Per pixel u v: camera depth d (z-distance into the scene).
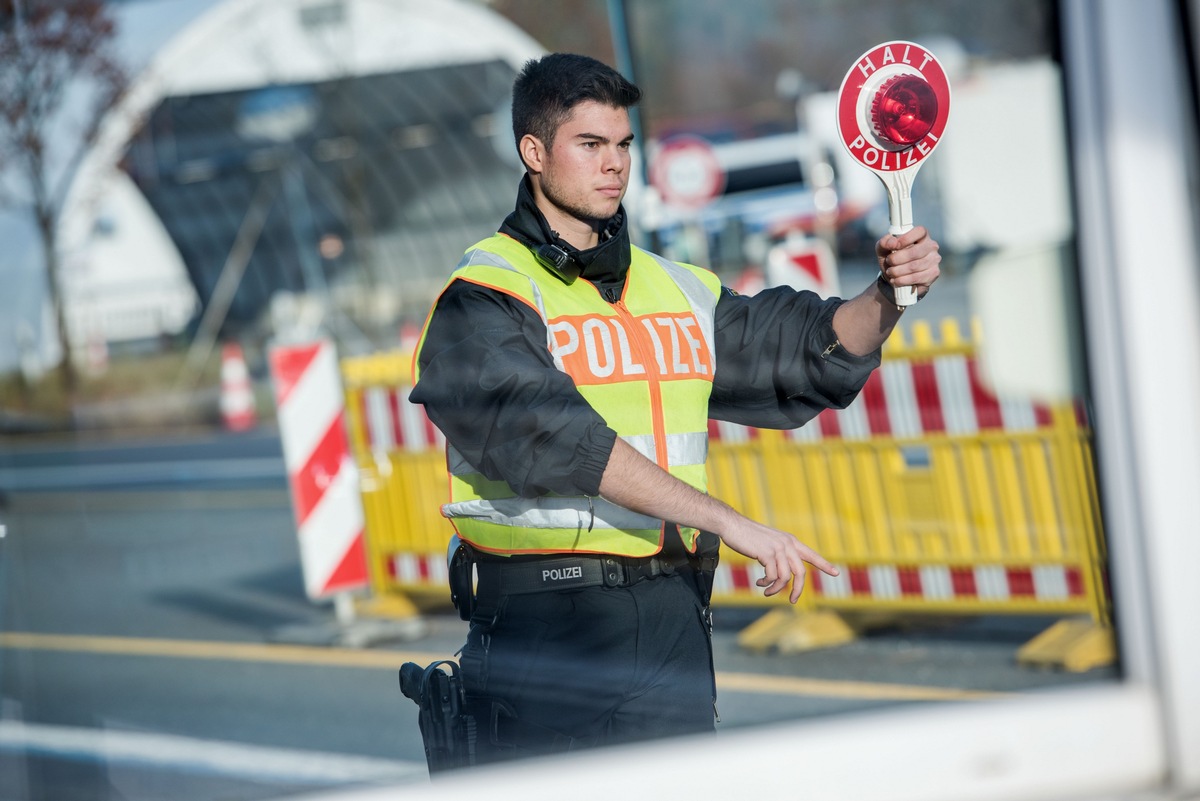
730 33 19.33
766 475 12.29
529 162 5.54
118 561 9.78
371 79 31.98
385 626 11.48
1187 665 4.35
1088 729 4.35
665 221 19.83
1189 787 4.34
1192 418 4.33
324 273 39.53
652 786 4.26
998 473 10.34
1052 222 4.50
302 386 13.56
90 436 20.09
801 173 29.20
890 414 11.31
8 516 5.99
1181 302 4.31
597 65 5.49
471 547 5.63
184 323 33.41
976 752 4.30
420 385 5.36
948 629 10.12
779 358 5.84
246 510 16.95
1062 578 6.00
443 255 42.38
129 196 29.11
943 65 4.91
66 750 5.62
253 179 34.12
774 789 4.26
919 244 5.09
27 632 5.86
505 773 4.35
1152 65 4.26
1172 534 4.34
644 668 5.41
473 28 30.62
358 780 5.02
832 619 11.10
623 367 5.48
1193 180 4.29
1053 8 4.39
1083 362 4.52
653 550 5.46
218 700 7.64
